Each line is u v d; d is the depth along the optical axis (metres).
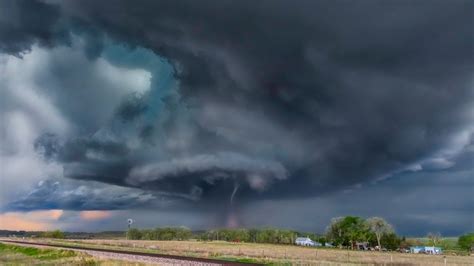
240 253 84.38
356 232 184.88
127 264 49.69
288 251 107.38
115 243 142.50
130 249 93.62
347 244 192.62
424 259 88.56
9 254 91.38
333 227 193.62
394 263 64.56
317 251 115.12
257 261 55.59
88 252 75.12
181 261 48.00
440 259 90.56
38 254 85.44
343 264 51.34
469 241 198.25
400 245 191.12
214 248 112.81
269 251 104.06
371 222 182.62
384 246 186.50
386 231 180.62
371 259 79.38
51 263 60.09
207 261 52.50
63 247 98.75
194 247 117.81
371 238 183.75
